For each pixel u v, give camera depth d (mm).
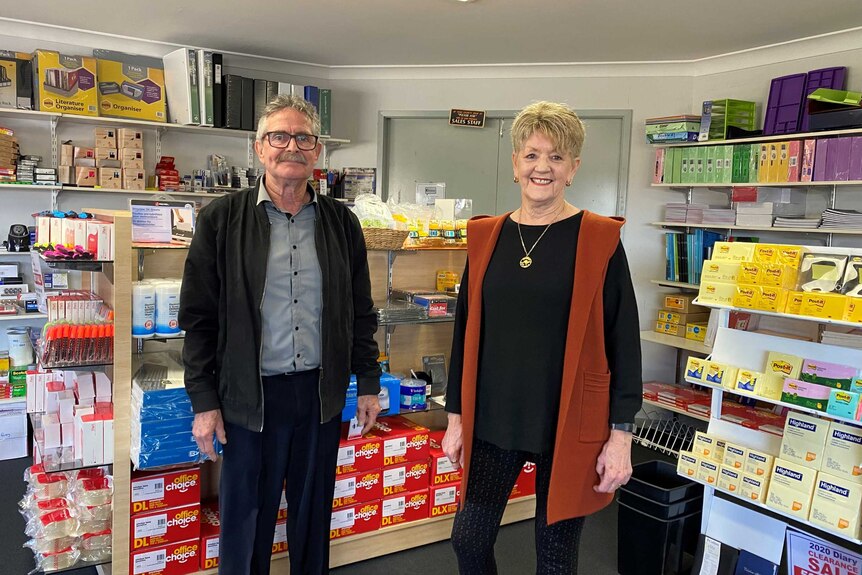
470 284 1765
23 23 4129
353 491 2641
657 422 4777
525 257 1658
